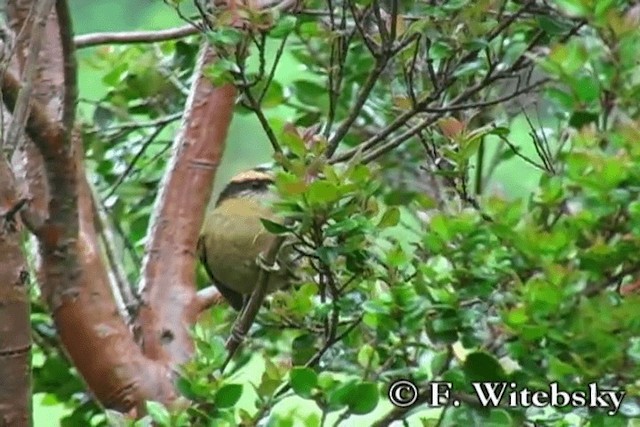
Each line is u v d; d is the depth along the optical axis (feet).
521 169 36.76
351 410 23.09
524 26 31.19
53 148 26.37
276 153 24.36
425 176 35.53
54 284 27.61
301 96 35.78
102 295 27.86
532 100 32.22
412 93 28.07
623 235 22.09
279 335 30.99
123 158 36.86
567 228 22.21
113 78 36.96
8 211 22.67
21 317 22.77
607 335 21.48
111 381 27.76
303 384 23.17
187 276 30.42
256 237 33.09
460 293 23.15
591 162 22.06
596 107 24.00
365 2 27.68
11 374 22.70
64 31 25.44
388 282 24.64
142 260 32.63
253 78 28.84
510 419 22.93
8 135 22.89
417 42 28.17
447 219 23.13
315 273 27.48
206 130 31.37
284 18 26.50
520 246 22.25
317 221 23.72
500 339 24.03
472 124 33.17
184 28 31.99
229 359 26.71
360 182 23.59
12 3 27.66
